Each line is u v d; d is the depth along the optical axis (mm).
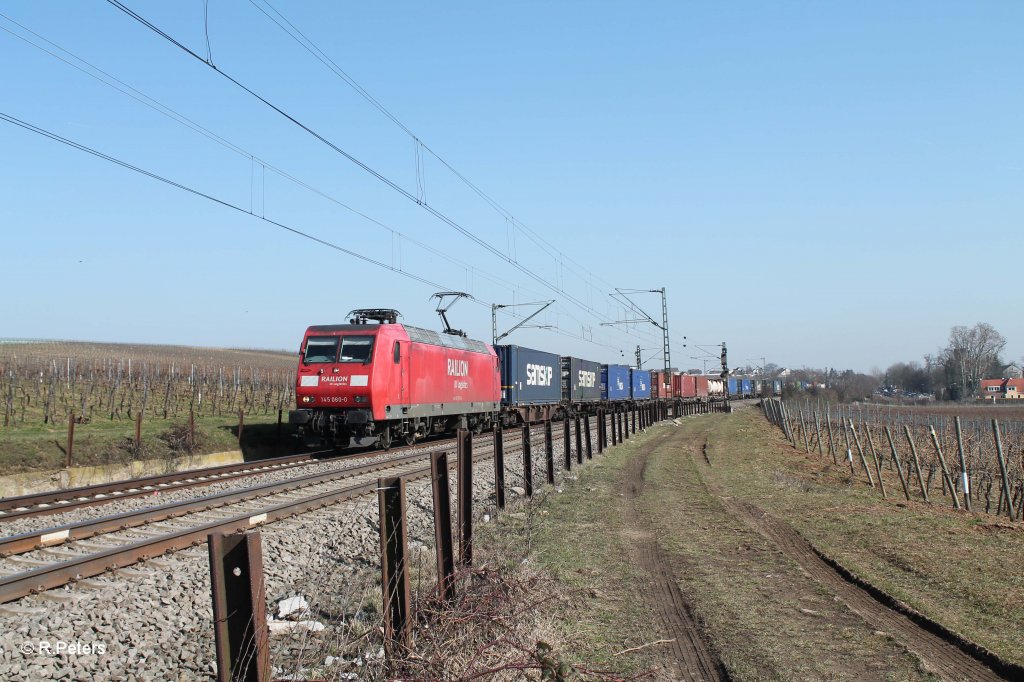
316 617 7895
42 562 9539
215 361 79188
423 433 28016
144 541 9633
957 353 123500
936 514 15133
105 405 32562
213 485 17078
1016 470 22766
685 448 30797
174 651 6891
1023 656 7000
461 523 9219
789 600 8875
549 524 12930
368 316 25297
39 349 69375
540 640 6812
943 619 8109
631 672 6582
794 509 15398
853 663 6906
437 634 6391
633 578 9766
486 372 33469
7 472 18406
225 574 4430
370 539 11719
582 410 49844
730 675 6586
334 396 22938
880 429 35781
